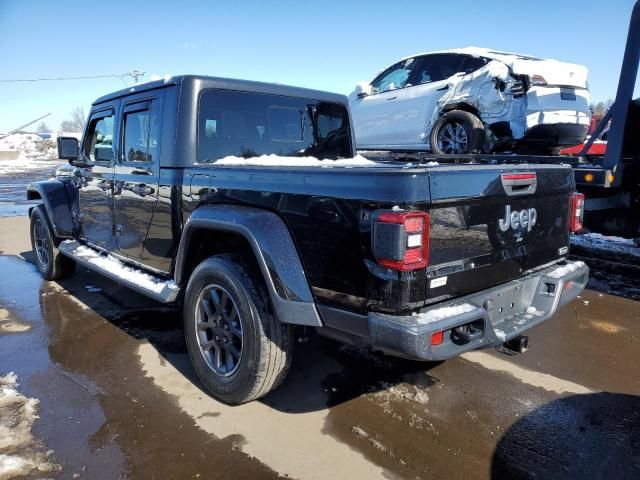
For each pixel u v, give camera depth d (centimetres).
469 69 697
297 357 370
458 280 242
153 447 260
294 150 410
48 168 2909
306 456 255
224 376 298
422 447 263
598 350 386
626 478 240
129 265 411
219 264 292
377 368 353
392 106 796
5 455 250
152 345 388
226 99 356
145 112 369
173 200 338
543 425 284
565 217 327
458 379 338
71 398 308
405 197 215
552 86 615
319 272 248
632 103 510
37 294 518
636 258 632
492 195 253
